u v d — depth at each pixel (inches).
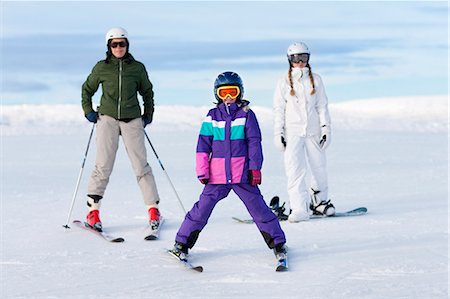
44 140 816.9
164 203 297.4
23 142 780.0
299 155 263.4
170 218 260.8
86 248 208.8
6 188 354.3
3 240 220.4
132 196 320.5
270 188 346.3
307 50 267.9
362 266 180.1
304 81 267.4
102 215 268.7
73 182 383.6
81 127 1132.5
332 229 235.3
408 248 200.1
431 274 170.9
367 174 406.3
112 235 230.7
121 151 614.2
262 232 189.9
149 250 205.5
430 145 688.4
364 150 616.4
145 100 251.6
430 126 1203.9
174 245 197.5
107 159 240.7
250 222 251.3
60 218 261.0
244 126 185.3
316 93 268.4
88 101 246.5
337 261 186.4
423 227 233.3
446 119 1391.5
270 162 497.7
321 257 191.9
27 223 250.4
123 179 393.4
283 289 159.9
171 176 407.2
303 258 191.3
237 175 184.9
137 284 166.2
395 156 548.4
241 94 188.4
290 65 271.3
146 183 242.7
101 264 187.3
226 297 154.1
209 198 188.5
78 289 161.9
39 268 183.0
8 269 182.1
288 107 267.4
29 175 422.0
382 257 189.6
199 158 186.5
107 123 241.6
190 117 1264.8
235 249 205.0
